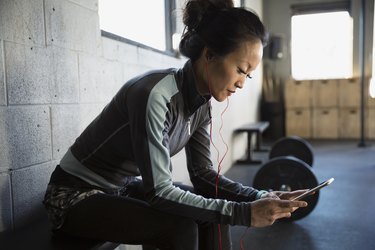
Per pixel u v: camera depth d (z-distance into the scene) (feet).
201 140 4.26
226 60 3.24
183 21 3.62
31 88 4.38
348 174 13.01
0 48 3.93
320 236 7.45
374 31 22.31
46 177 4.66
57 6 4.78
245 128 15.46
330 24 23.40
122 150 3.51
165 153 3.14
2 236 3.80
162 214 3.19
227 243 3.90
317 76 24.06
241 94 17.06
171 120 3.38
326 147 19.43
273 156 13.21
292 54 24.29
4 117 4.03
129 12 7.38
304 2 23.67
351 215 8.70
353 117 22.40
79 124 5.29
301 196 3.66
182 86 3.46
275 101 23.77
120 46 6.41
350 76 23.31
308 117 23.03
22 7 4.21
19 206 4.26
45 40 4.58
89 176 3.62
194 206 3.12
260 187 8.38
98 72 5.74
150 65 7.67
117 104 3.42
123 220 3.23
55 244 3.48
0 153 4.00
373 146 19.45
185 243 3.18
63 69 4.93
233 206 3.20
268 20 24.43
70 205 3.43
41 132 4.56
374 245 6.97
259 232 7.75
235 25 3.17
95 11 5.65
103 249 3.47
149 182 3.10
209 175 4.25
